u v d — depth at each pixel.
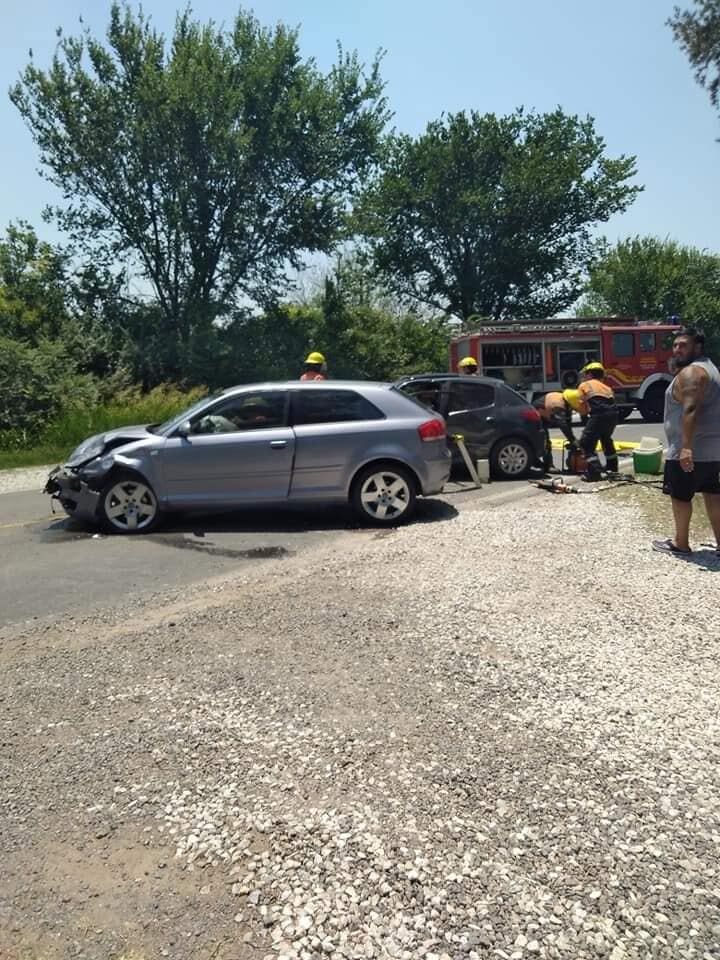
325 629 4.55
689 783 2.82
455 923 2.15
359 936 2.12
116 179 29.06
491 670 3.87
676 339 5.96
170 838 2.58
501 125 39.41
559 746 3.10
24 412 20.41
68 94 28.09
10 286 28.72
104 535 7.99
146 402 22.70
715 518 5.88
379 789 2.82
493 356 20.36
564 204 39.34
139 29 28.22
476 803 2.72
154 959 2.07
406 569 5.88
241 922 2.19
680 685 3.64
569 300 42.94
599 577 5.45
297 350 31.86
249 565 6.42
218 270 31.52
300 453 7.96
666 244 47.38
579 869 2.36
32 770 3.05
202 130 28.22
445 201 40.06
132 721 3.44
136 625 4.82
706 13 22.39
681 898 2.22
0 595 5.72
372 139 31.42
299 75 29.69
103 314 30.23
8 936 2.17
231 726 3.35
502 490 10.18
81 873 2.43
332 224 31.62
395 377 33.44
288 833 2.57
